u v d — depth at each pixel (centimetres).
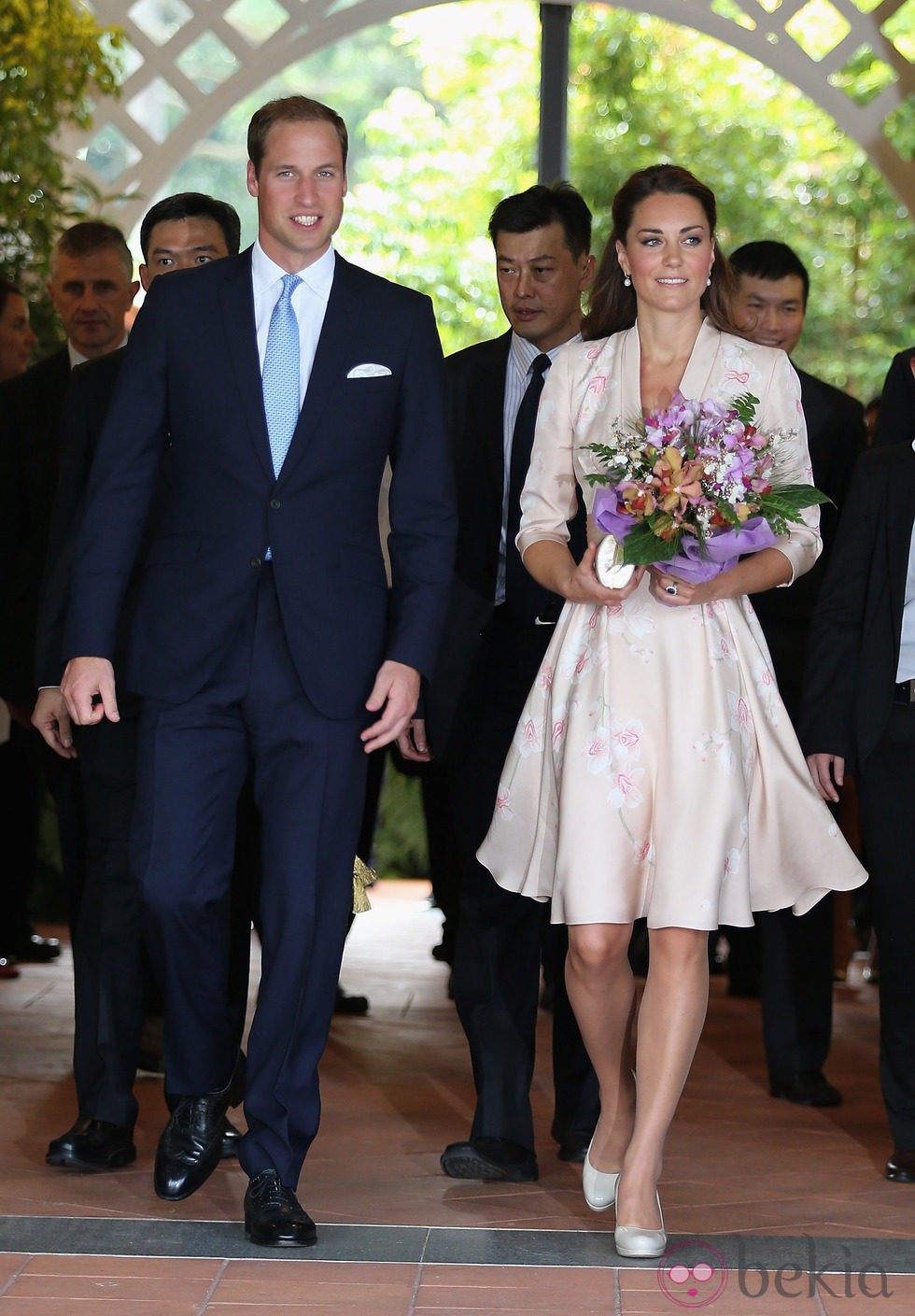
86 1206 1378
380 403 1342
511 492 1558
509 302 1588
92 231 1844
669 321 1348
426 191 5134
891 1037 1509
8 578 1912
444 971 2514
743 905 1288
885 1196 1455
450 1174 1482
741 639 1324
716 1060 1988
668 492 1234
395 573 1368
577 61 5072
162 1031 1770
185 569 1330
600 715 1300
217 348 1330
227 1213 1364
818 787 1530
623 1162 1326
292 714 1317
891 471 1511
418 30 5231
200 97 3234
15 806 2373
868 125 3300
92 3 3192
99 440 1431
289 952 1302
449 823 2236
